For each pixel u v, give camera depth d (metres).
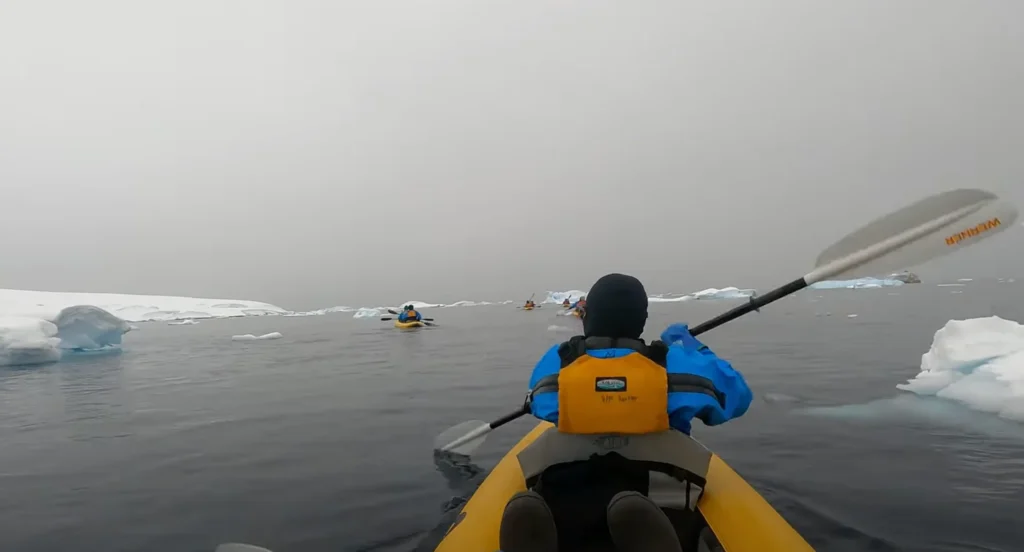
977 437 3.91
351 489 3.23
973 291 35.84
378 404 5.69
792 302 29.45
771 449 3.75
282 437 4.48
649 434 1.67
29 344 10.96
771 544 1.81
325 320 32.88
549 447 1.75
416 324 19.19
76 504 3.17
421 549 2.47
